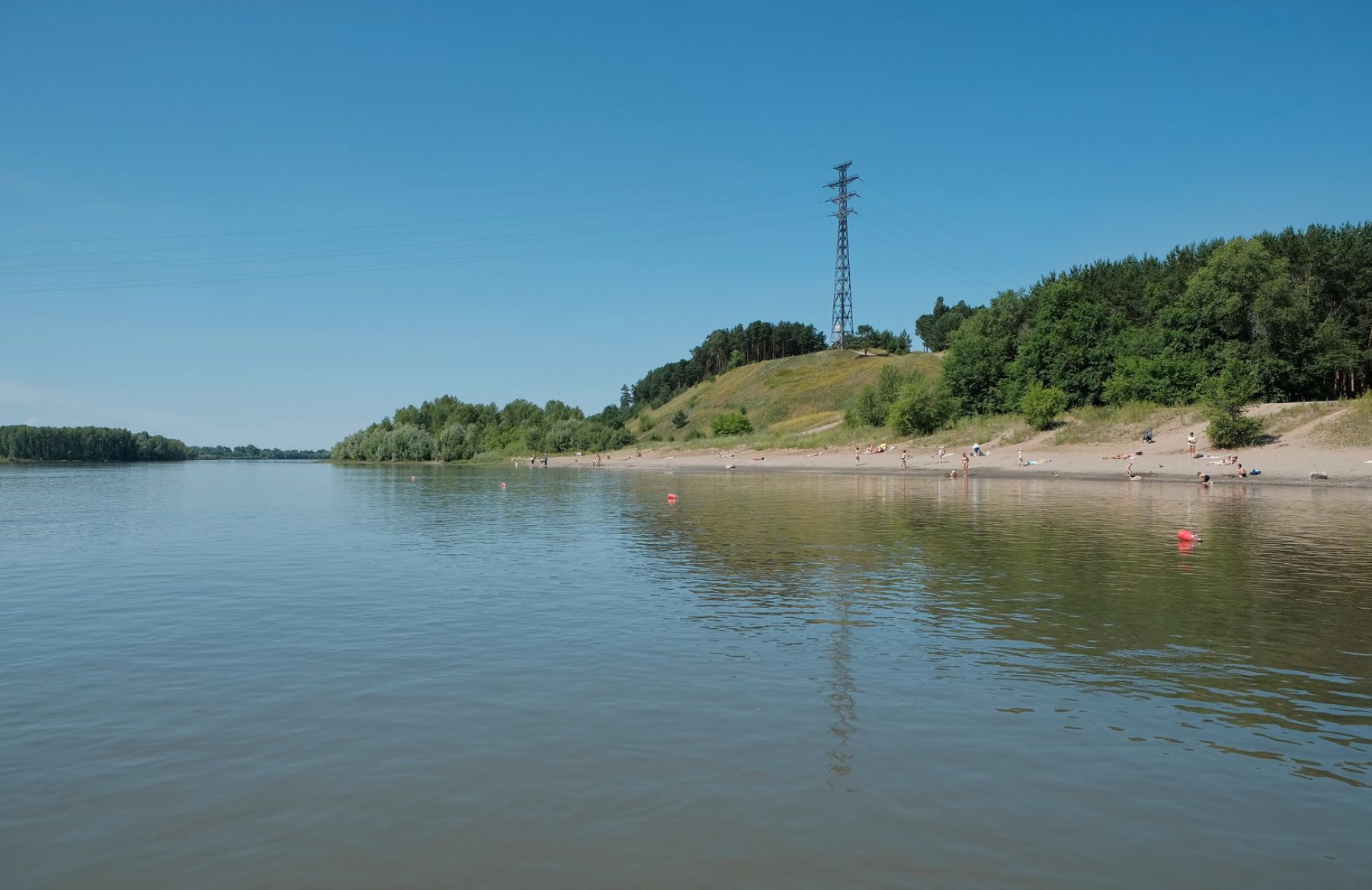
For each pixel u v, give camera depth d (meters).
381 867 6.76
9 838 7.29
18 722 10.14
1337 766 8.70
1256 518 30.80
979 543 25.08
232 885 6.52
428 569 21.62
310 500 50.94
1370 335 78.25
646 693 11.02
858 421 99.75
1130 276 98.69
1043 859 6.86
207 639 14.27
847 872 6.63
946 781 8.31
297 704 10.73
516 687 11.32
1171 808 7.75
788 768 8.61
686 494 49.16
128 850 7.07
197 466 165.00
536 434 155.50
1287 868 6.75
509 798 7.96
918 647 13.22
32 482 82.31
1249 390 62.34
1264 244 84.62
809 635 14.05
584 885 6.46
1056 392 73.94
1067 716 10.11
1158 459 57.00
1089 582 18.47
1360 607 15.77
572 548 25.45
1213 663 12.26
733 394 188.75
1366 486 43.31
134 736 9.66
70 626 15.38
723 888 6.40
